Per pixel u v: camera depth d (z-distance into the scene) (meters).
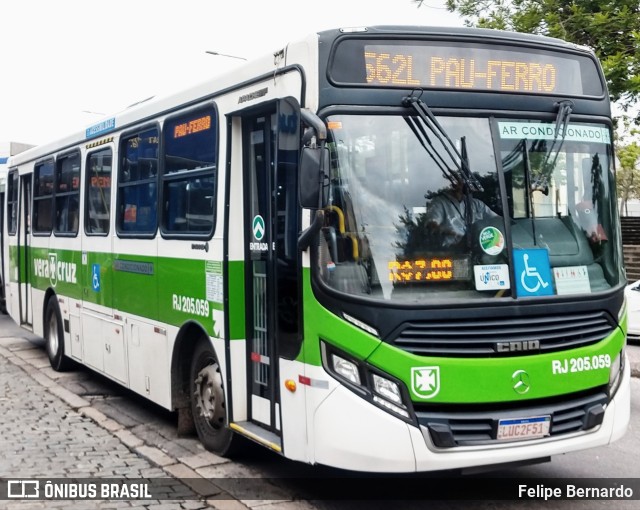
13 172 14.00
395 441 4.95
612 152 6.05
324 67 5.30
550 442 5.26
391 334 5.04
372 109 5.33
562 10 18.22
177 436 7.76
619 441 7.76
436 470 5.14
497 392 5.12
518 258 5.39
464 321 5.15
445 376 5.04
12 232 13.91
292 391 5.51
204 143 6.95
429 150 5.36
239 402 6.45
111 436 7.78
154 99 8.13
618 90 16.53
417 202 5.28
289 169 5.59
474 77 5.59
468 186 5.37
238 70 6.40
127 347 8.61
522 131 5.64
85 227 10.02
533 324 5.31
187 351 7.47
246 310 6.42
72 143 10.70
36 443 7.47
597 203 5.85
